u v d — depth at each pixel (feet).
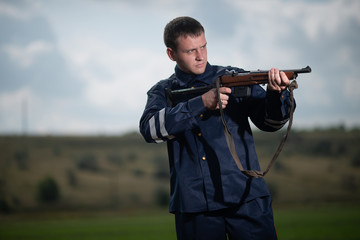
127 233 78.74
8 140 313.73
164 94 8.55
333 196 203.82
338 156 293.43
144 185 248.73
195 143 7.76
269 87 7.34
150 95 8.62
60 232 86.48
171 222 114.01
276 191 212.84
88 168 279.69
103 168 284.82
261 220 7.46
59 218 163.63
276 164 270.67
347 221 89.20
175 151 7.91
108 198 217.77
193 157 7.72
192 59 7.93
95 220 140.26
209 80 8.10
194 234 7.66
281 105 7.43
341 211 139.74
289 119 7.01
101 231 86.43
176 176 7.88
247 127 7.97
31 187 230.48
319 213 129.18
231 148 7.38
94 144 329.93
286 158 286.46
